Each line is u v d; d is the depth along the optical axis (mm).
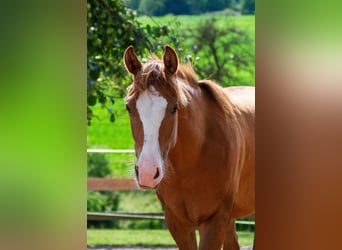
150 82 7910
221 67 28203
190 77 8789
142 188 7750
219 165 8695
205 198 8703
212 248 8703
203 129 8625
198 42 30141
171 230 9039
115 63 13945
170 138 7980
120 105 24812
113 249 16156
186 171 8539
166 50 8039
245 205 9828
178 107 8078
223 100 9102
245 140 9461
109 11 13602
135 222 22641
